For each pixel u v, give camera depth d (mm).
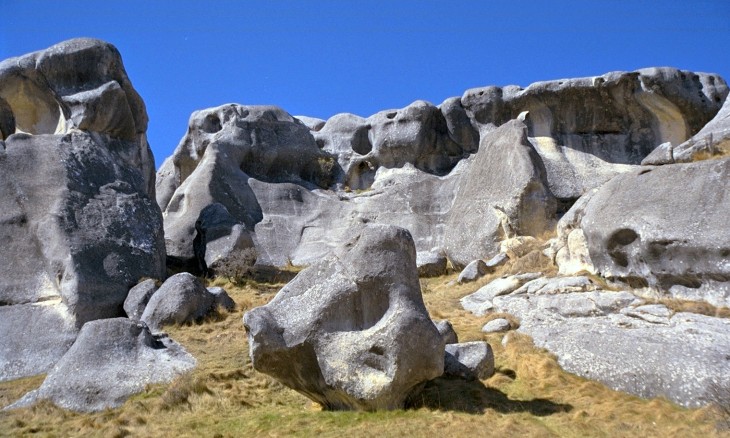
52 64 17500
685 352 9625
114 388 9977
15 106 18000
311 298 8844
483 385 9734
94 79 17875
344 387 8453
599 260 13320
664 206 12289
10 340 13422
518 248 16906
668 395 9148
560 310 12281
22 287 14594
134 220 16594
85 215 15758
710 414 8328
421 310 8672
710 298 11430
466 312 13586
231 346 11938
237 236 18812
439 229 22688
